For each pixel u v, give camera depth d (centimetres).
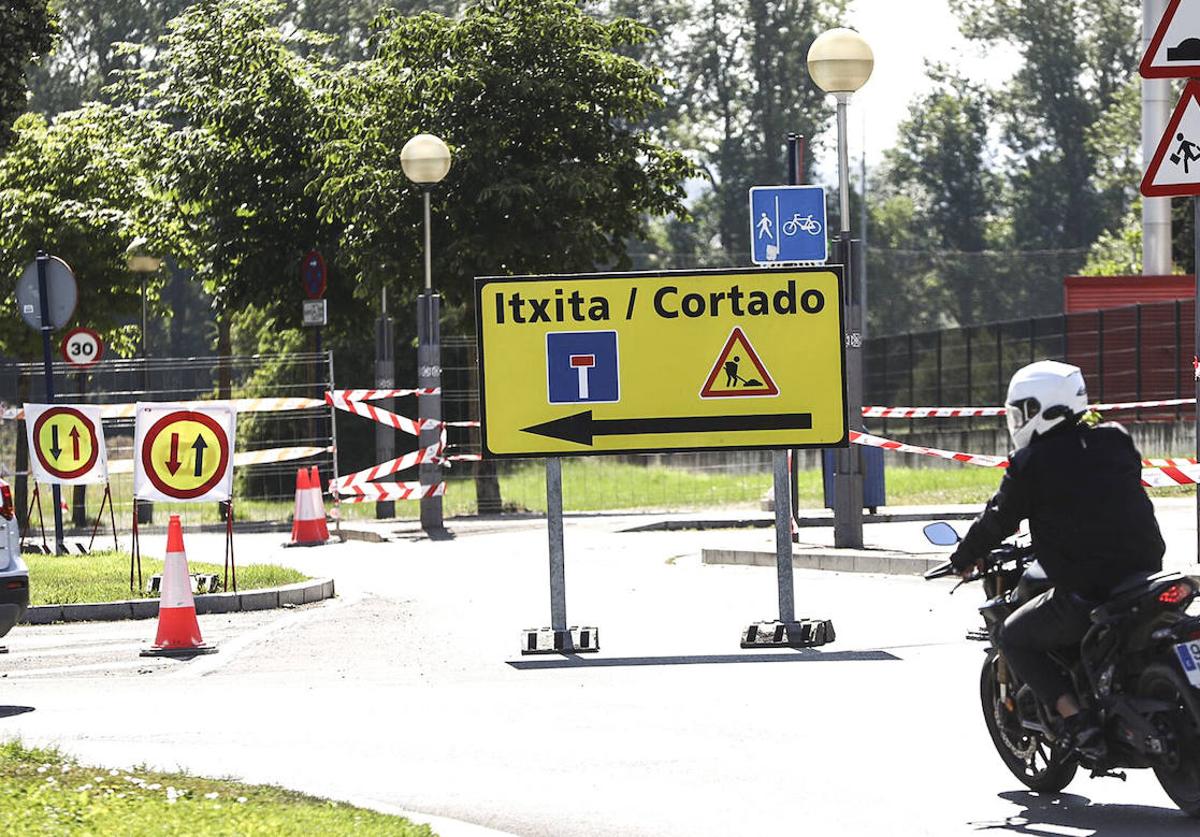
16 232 9038
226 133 9600
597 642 3781
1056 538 2167
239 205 9594
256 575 5091
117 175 9419
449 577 5466
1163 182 3728
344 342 13912
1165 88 10650
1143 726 2081
